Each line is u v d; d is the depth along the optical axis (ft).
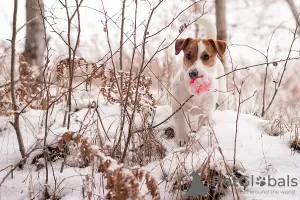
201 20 15.15
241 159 10.75
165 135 13.25
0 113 13.43
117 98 13.25
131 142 11.77
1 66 17.02
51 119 13.14
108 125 12.87
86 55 19.65
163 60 20.95
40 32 20.76
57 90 13.08
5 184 10.28
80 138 8.79
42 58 21.04
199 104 12.78
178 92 12.75
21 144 10.74
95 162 10.89
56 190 9.93
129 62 18.60
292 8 30.48
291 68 24.52
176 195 9.67
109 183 8.18
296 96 21.50
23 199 9.79
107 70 13.08
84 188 9.53
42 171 10.75
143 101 12.11
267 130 13.32
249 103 18.56
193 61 12.52
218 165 9.93
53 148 11.29
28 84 12.85
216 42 12.70
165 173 10.45
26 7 20.59
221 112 14.74
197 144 11.83
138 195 7.90
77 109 14.60
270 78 23.49
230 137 12.17
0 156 11.51
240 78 23.76
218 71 15.17
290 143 11.89
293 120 14.87
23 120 13.24
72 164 11.10
